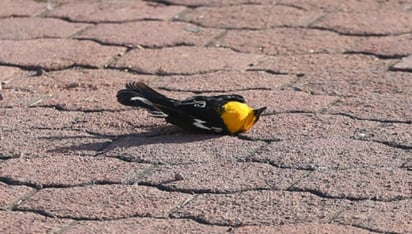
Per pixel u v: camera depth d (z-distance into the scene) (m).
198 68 11.12
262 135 9.41
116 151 9.30
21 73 11.38
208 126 9.42
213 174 8.75
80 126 9.91
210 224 8.01
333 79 10.59
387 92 10.17
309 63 11.05
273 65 11.07
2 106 10.53
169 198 8.44
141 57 11.53
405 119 9.54
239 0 13.00
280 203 8.21
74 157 9.25
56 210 8.38
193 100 9.48
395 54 11.11
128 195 8.52
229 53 11.48
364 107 9.86
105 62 11.47
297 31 11.93
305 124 9.58
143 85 9.70
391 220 7.84
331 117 9.69
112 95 10.61
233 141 9.34
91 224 8.13
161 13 12.82
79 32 12.37
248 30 12.08
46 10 13.20
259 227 7.89
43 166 9.12
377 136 9.22
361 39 11.60
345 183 8.43
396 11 12.37
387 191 8.25
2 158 9.34
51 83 11.06
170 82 10.82
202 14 12.68
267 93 10.37
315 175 8.59
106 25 12.52
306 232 7.75
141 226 8.04
